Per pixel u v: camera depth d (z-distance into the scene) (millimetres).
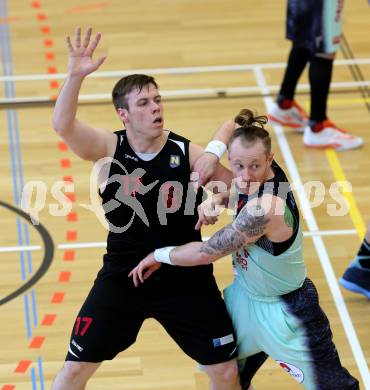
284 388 11938
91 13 25500
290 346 9695
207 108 20172
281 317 9672
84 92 20922
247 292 9883
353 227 15820
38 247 15320
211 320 9891
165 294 9977
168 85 21281
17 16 25328
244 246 9445
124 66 22234
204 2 26203
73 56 9500
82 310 10133
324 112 18438
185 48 23250
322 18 17484
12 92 21016
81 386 10297
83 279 14422
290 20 17953
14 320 13422
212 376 10102
